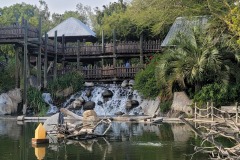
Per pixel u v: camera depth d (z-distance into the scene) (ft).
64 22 132.77
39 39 98.58
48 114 93.20
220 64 75.61
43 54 105.50
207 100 76.48
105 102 100.17
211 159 36.76
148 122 75.51
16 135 56.13
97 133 56.34
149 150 42.42
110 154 40.40
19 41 93.09
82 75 107.04
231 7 56.29
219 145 35.29
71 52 112.78
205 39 73.67
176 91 84.33
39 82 100.99
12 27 92.99
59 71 110.01
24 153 41.39
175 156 38.78
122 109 97.09
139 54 108.68
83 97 102.58
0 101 98.22
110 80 107.45
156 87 89.51
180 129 61.67
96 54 111.24
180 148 43.47
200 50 77.82
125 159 37.68
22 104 99.14
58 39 129.80
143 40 113.09
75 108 99.25
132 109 94.84
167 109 84.23
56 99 102.22
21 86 104.58
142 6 78.43
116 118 80.94
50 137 53.72
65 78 104.32
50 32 130.41
